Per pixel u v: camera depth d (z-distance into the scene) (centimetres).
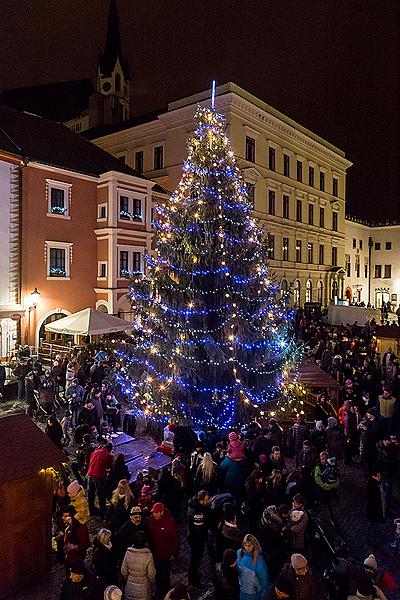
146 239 3247
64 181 2870
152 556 726
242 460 1038
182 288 1528
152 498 951
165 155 4203
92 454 1067
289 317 1703
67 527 805
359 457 1453
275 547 794
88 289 3023
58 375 1831
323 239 5309
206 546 964
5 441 812
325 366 2075
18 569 807
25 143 2875
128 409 1662
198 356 1514
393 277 6731
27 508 817
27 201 2659
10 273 2569
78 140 3516
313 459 1072
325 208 5369
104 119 5819
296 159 4769
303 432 1289
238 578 691
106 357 2045
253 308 1566
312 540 927
